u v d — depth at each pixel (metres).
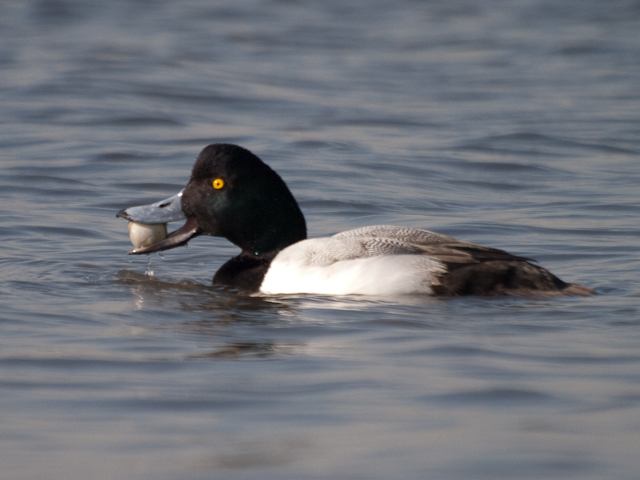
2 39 31.59
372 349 7.38
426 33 35.84
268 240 10.20
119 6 40.53
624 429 5.64
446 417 5.87
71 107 21.92
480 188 15.70
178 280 10.41
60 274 10.49
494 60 30.41
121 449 5.41
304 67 28.64
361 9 42.38
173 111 22.03
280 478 5.02
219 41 32.88
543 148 18.70
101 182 15.70
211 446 5.44
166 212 10.43
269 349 7.43
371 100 23.91
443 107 23.17
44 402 6.17
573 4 43.75
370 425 5.74
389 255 9.22
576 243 12.05
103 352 7.32
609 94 24.75
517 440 5.50
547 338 7.67
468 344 7.48
